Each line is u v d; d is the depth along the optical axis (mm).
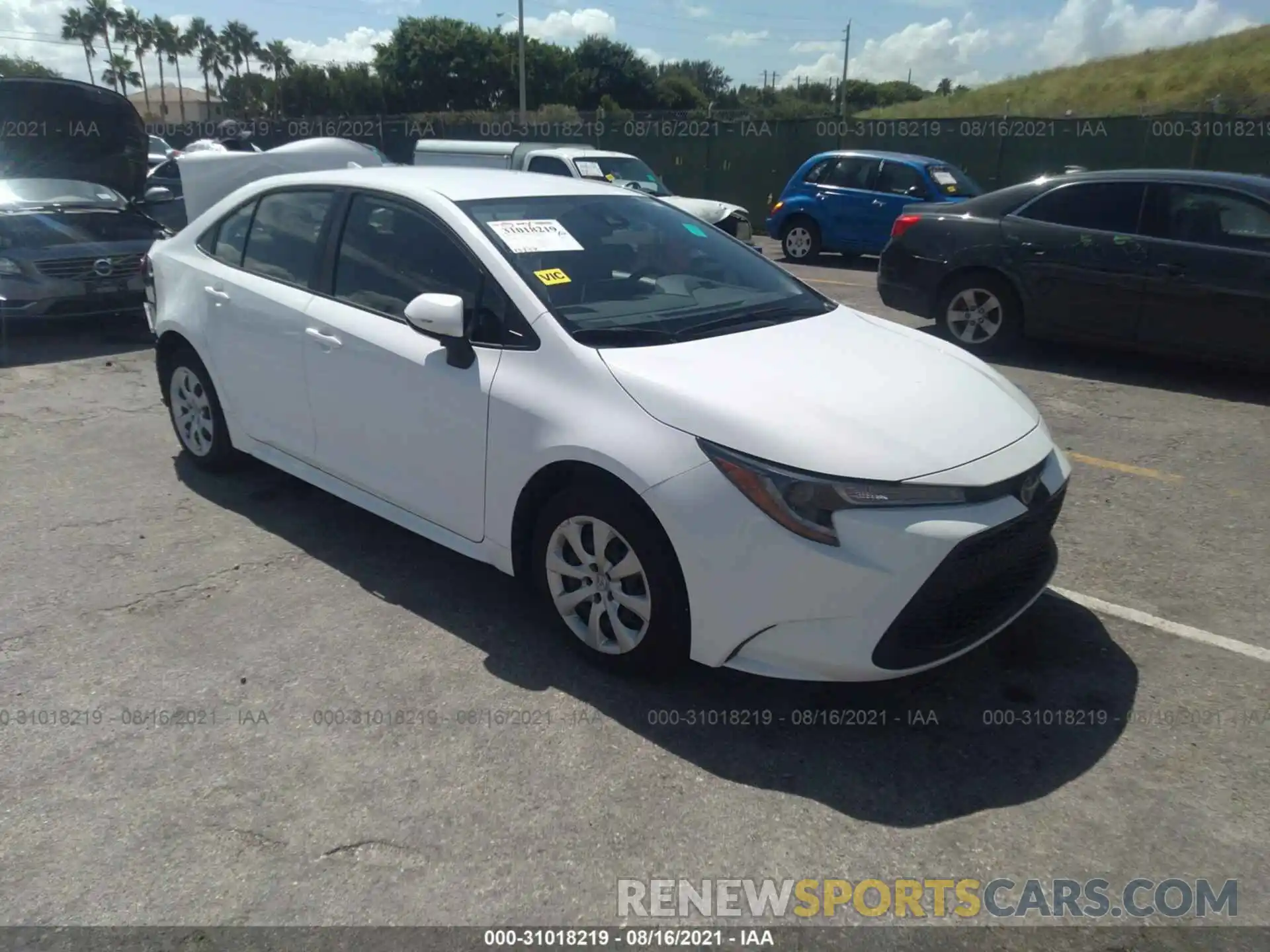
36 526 4656
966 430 3209
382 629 3768
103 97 10547
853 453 2963
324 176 4512
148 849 2656
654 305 3758
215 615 3854
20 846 2658
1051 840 2734
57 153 10594
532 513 3582
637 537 3172
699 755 3064
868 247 14609
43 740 3092
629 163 14188
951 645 3055
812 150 19734
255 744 3084
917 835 2750
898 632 2928
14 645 3627
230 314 4668
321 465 4383
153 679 3428
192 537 4551
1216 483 5320
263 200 4746
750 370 3318
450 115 30438
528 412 3402
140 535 4574
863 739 3156
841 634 2932
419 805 2826
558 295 3602
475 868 2607
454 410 3639
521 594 4062
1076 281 7469
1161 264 7078
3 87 9773
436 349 3727
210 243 4977
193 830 2723
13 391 6988
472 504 3693
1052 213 7656
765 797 2887
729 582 3008
